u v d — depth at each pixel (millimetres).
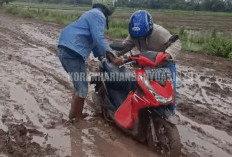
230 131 4211
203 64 8266
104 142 3820
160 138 3492
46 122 4305
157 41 3900
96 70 6945
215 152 3672
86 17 4027
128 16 28906
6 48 9297
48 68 6965
